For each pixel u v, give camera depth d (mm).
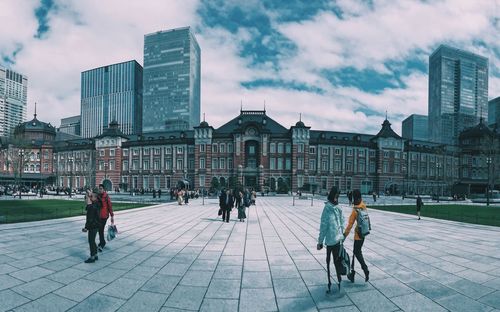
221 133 86000
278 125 89625
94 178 96688
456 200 61969
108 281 8281
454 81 190250
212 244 13445
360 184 88000
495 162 77000
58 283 8031
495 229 18625
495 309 6715
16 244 12445
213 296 7352
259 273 9203
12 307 6512
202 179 85062
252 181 83750
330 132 92625
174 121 187250
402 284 8297
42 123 113438
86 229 10117
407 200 61750
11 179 99500
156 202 44406
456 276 9016
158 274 9000
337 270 7551
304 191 81062
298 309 6656
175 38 191125
